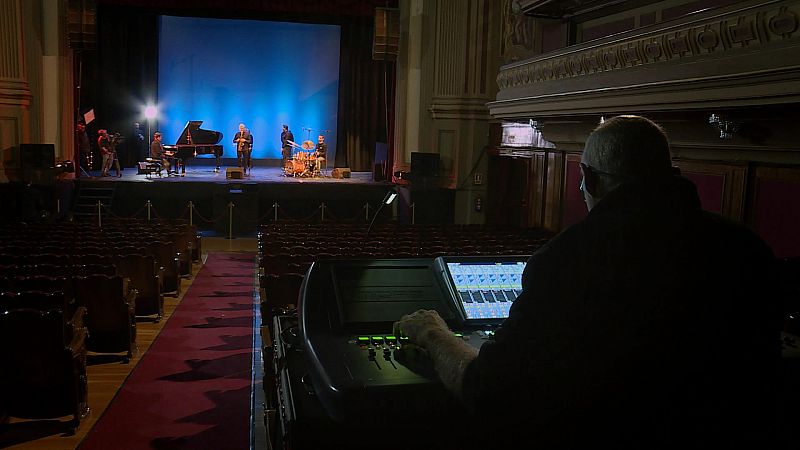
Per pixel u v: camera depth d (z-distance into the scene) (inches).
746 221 385.7
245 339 334.6
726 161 399.9
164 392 257.9
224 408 242.7
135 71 870.4
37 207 642.2
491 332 97.0
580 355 63.7
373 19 814.5
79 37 695.7
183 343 325.1
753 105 309.7
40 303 231.3
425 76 748.6
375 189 764.0
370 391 77.9
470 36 729.6
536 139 636.1
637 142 69.7
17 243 389.1
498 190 733.9
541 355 64.3
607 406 64.2
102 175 759.7
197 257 541.6
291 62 927.7
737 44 325.1
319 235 465.1
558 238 68.3
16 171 660.7
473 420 78.0
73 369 214.8
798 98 285.7
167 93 903.7
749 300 67.3
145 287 354.6
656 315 63.2
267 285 278.2
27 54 671.8
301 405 86.8
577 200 570.3
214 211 709.3
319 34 927.7
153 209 693.3
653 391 63.6
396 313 97.7
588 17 556.4
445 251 398.3
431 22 743.7
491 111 593.6
